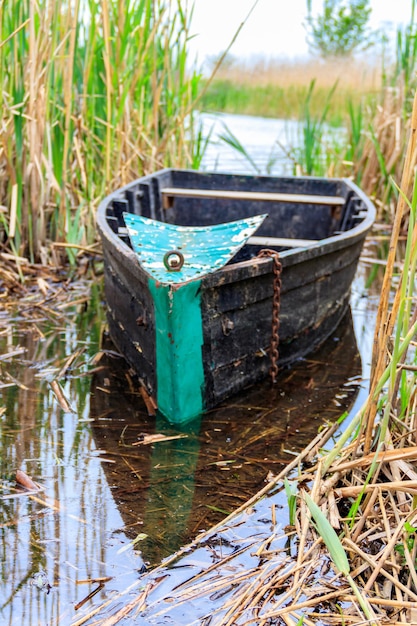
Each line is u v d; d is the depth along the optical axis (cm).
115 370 411
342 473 280
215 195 564
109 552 254
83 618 221
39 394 378
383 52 880
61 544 257
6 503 280
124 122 642
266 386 396
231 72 1739
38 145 553
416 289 534
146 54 641
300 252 389
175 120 701
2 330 463
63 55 564
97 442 332
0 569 243
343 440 276
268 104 1733
